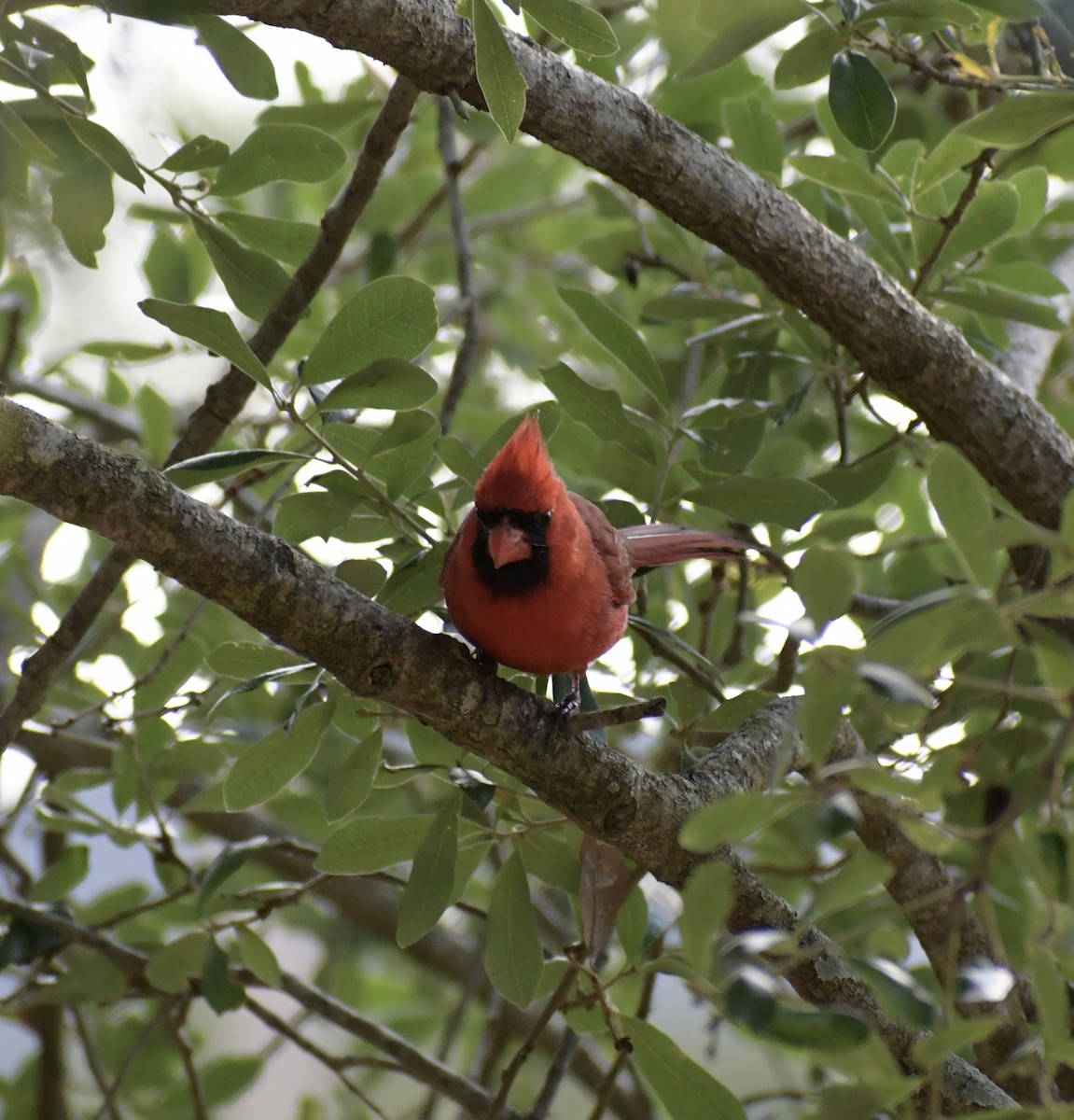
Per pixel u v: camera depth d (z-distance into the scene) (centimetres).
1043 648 374
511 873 599
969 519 392
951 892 386
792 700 642
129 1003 959
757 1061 990
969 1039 366
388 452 612
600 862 597
